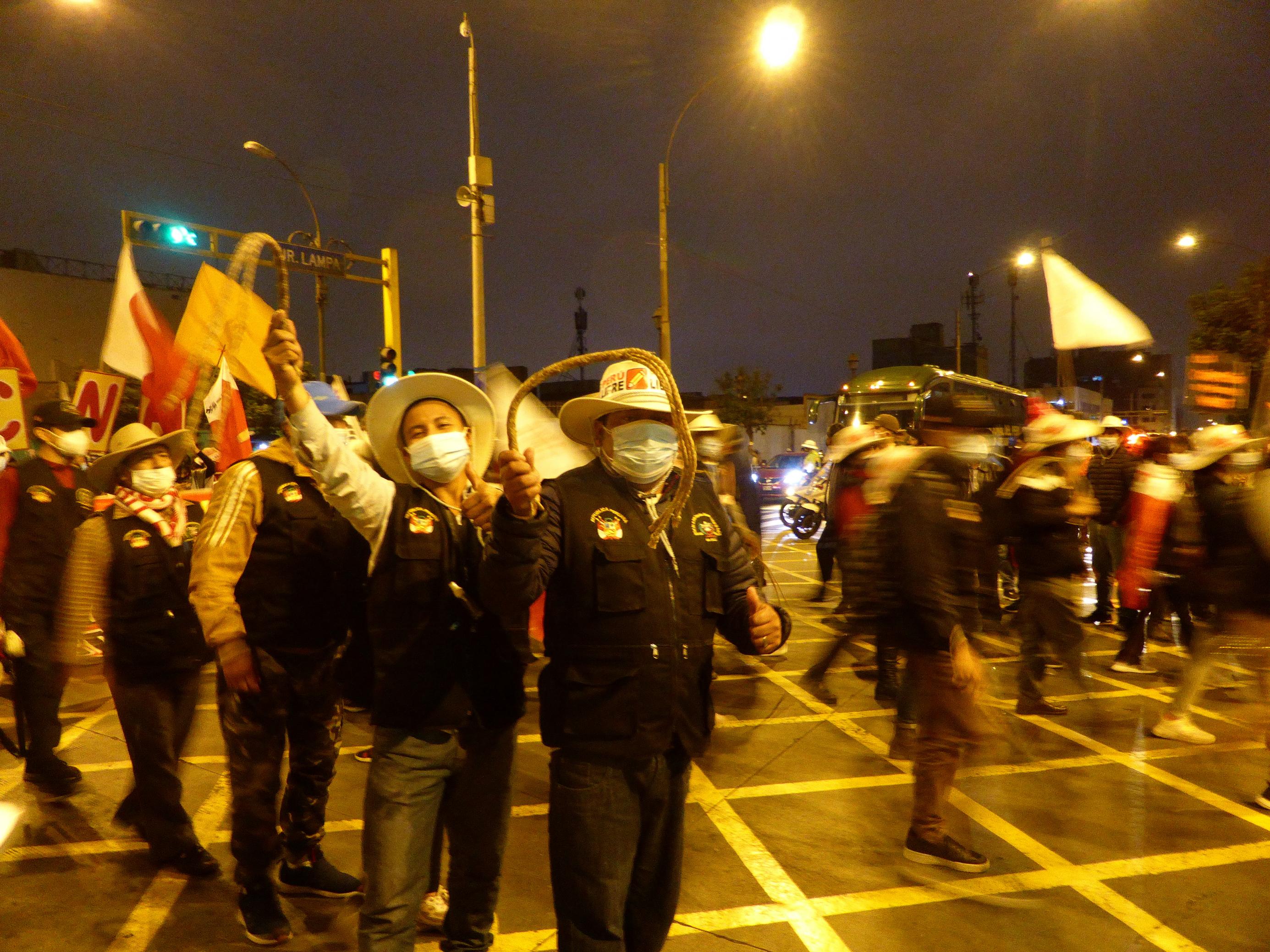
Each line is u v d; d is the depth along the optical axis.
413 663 2.39
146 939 2.95
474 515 2.25
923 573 3.22
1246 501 3.99
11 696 4.24
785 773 4.55
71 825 3.89
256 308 4.48
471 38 14.29
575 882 2.09
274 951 2.87
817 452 19.23
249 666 2.67
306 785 3.12
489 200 14.51
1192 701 5.04
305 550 2.84
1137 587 5.02
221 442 4.66
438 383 2.67
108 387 5.81
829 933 3.01
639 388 2.24
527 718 5.51
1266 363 4.44
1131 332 3.78
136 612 3.25
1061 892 3.30
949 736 3.40
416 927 2.55
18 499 4.05
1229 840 3.76
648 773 2.12
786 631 2.40
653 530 2.07
